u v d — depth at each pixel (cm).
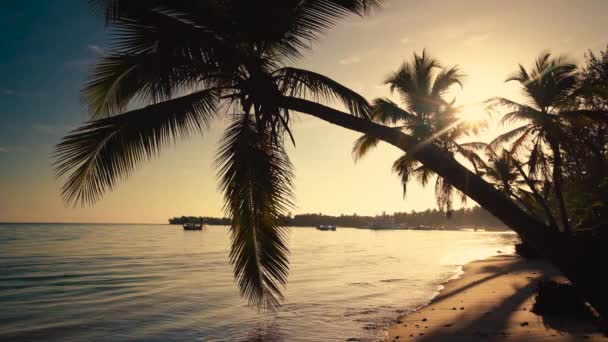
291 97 657
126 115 640
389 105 1638
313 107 650
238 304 1736
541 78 1617
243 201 627
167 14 666
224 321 1398
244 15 670
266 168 633
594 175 2105
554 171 1633
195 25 688
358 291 2036
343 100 723
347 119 643
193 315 1521
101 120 623
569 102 1588
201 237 11131
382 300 1748
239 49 717
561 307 1041
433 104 1736
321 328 1242
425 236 13262
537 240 592
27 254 4997
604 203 1788
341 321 1334
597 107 1756
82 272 3095
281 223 640
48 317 1548
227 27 689
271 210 632
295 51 736
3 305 1820
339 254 5091
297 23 686
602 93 1403
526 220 597
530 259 2970
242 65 710
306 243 8269
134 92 701
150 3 641
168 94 694
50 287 2369
